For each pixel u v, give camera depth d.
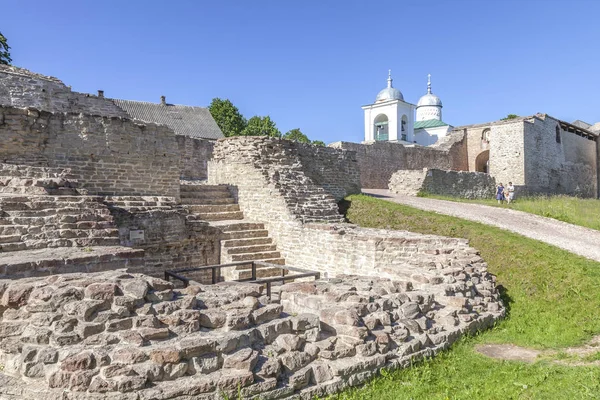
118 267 6.33
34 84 15.18
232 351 4.40
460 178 25.66
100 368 3.80
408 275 8.08
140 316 4.25
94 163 12.24
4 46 25.86
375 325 5.72
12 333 4.13
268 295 6.04
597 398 4.75
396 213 15.78
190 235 12.30
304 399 4.58
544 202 21.88
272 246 13.46
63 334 3.92
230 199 15.33
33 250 6.50
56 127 11.62
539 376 5.49
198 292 5.29
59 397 3.61
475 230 13.53
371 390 4.98
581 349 6.79
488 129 36.59
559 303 9.16
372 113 51.88
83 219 7.70
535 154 32.75
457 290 7.80
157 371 3.91
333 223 13.12
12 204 7.11
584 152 40.53
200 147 21.92
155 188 13.42
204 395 4.00
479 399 4.85
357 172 20.62
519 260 11.24
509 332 7.54
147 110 38.09
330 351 5.11
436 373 5.62
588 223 16.30
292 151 16.92
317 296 6.10
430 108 60.25
